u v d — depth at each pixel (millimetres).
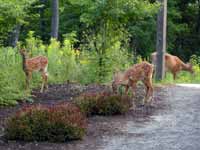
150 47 35781
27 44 20766
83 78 18562
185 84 19812
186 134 11352
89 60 18531
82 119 11344
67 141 10703
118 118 12812
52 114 10859
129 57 20781
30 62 16109
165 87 17984
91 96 13234
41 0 38156
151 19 35406
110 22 18516
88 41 19219
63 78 18891
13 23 15484
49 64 19062
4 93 14141
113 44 18625
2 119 12312
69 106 12023
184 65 24422
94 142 10680
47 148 10203
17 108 13594
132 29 35031
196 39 40188
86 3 18359
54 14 30906
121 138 11008
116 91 14094
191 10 40594
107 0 17844
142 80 14484
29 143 10508
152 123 12375
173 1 38688
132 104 13953
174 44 39750
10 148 10172
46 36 38719
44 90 16406
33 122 10719
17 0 15086
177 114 13367
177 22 40469
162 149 10195
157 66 20859
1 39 17375
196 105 14531
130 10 18000
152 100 14688
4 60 16219
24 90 15445
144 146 10406
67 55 19828
